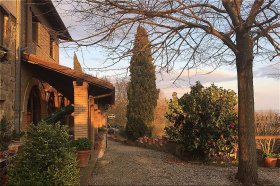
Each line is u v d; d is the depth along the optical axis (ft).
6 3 36.65
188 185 30.71
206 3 31.37
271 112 56.75
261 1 29.48
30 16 46.11
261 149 47.62
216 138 46.03
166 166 41.19
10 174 21.18
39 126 22.52
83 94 40.27
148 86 86.22
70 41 28.25
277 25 30.12
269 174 36.91
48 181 20.94
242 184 31.01
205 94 47.96
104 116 103.19
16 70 39.93
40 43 53.16
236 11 31.07
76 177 24.14
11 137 33.12
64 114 53.16
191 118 46.70
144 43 31.42
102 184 30.55
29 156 21.45
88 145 35.63
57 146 22.35
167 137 58.75
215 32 30.89
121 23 28.91
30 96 50.24
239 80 31.65
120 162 43.37
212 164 44.04
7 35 36.83
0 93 34.71
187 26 30.91
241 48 31.30
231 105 47.60
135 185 30.48
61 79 49.65
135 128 85.20
